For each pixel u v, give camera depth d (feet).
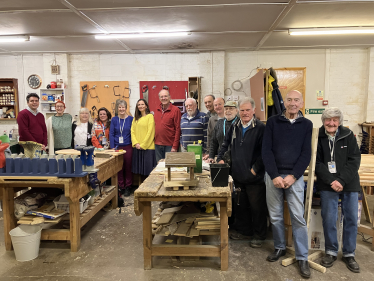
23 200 9.07
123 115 15.26
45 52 20.58
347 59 20.17
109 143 15.55
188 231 8.17
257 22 14.20
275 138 7.80
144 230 7.75
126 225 11.09
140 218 11.85
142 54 20.94
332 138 7.93
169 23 14.24
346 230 7.95
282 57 20.40
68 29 15.12
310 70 20.38
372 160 10.90
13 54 21.30
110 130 15.16
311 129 7.68
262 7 12.21
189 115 13.73
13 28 14.92
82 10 12.34
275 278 7.38
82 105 21.17
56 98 20.51
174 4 11.76
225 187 7.29
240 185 9.36
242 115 8.64
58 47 19.07
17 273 7.64
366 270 7.74
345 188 7.80
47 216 8.70
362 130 20.12
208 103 13.16
